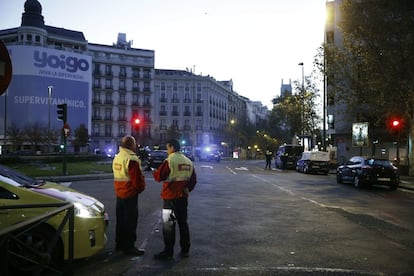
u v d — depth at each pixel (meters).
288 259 6.64
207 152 60.94
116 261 6.45
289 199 14.62
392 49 25.39
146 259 6.60
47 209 5.60
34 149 73.56
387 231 9.05
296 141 66.94
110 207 12.41
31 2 86.94
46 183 6.96
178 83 108.25
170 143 6.86
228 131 107.06
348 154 45.00
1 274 3.26
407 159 29.88
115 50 98.88
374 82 26.56
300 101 49.00
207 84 109.44
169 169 6.70
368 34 26.02
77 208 5.98
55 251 5.70
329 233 8.73
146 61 101.62
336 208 12.56
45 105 81.88
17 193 5.68
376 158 20.73
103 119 96.25
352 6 26.58
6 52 4.06
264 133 98.19
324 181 24.02
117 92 98.19
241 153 103.31
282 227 9.34
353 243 7.83
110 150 84.69
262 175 28.27
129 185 6.86
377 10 25.39
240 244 7.65
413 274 5.94
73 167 29.84
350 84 30.20
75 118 86.25
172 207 6.71
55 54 83.88
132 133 99.31
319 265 6.31
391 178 19.84
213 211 11.61
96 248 6.16
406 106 27.14
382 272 6.00
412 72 25.22
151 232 8.73
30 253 4.47
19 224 3.44
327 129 50.88
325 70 30.95
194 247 7.40
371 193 17.92
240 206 12.65
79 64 87.31
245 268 6.12
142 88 101.06
